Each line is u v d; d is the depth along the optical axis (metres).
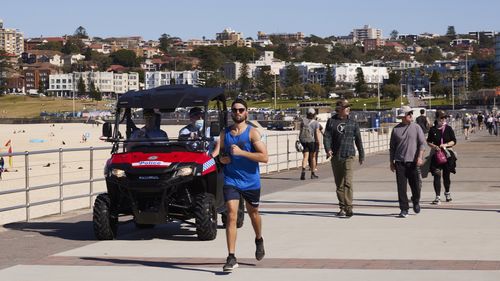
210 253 10.60
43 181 31.02
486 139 55.50
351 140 14.25
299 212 15.10
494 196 17.70
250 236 12.09
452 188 19.77
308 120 23.59
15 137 86.69
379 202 16.84
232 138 9.23
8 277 9.02
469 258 9.80
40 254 10.66
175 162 11.46
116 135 12.46
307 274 8.96
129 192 11.45
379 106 186.88
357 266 9.40
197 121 12.23
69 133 97.56
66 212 16.36
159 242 11.69
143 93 12.52
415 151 14.17
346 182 14.23
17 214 19.17
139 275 9.09
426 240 11.33
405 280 8.51
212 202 11.75
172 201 11.79
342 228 12.78
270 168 29.48
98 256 10.45
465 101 194.88
